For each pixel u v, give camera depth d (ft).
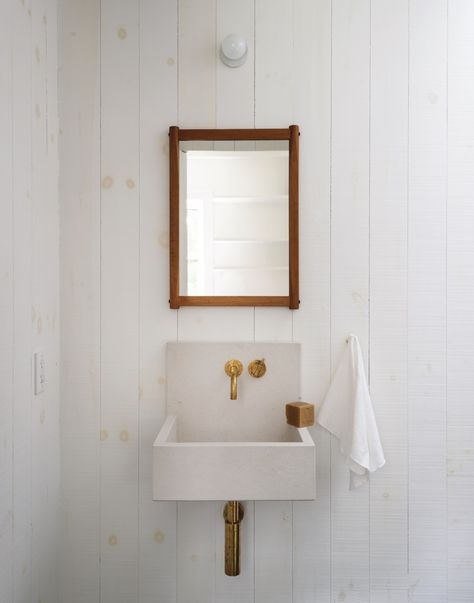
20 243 3.78
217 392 4.69
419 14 4.66
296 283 4.60
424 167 4.66
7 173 3.54
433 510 4.70
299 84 4.67
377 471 4.71
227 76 4.69
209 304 4.64
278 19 4.67
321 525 4.71
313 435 4.71
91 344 4.72
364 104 4.67
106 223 4.71
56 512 4.61
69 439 4.71
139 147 4.70
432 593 4.70
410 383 4.70
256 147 4.64
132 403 4.73
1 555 3.46
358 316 4.70
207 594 4.72
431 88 4.66
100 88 4.69
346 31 4.67
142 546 4.71
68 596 4.69
